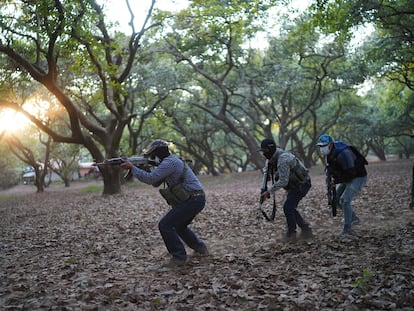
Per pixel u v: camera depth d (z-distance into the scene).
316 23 15.20
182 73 28.17
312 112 34.31
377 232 7.32
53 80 16.64
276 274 5.32
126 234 9.14
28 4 13.42
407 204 10.02
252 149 30.39
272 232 8.21
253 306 4.35
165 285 5.17
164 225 6.03
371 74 25.89
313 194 13.84
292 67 27.14
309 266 5.56
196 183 6.09
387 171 24.86
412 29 18.36
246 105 35.22
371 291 4.45
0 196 35.88
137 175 5.92
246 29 23.89
